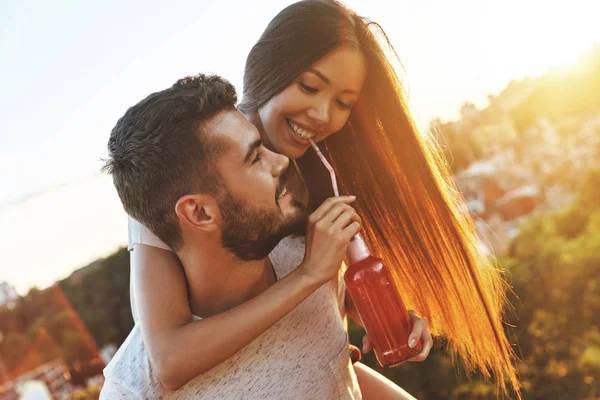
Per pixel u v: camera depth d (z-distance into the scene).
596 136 36.12
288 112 1.43
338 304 1.46
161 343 1.06
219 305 1.17
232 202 1.06
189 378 1.06
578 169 32.97
